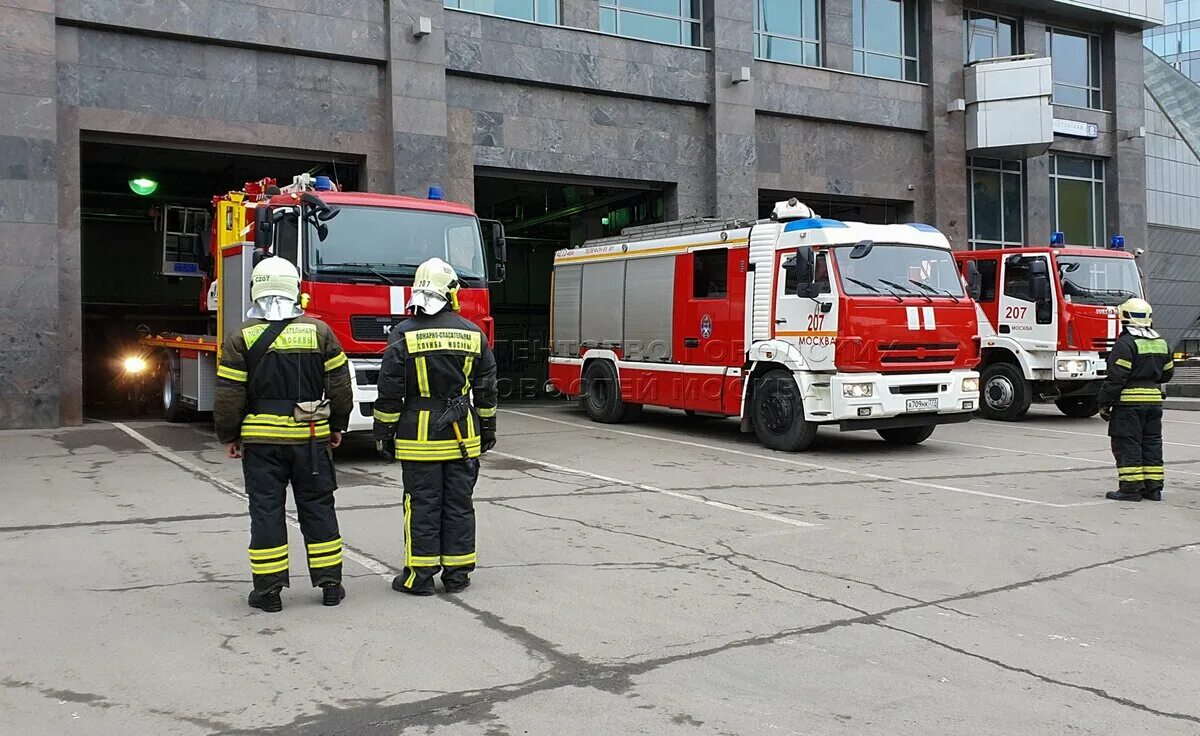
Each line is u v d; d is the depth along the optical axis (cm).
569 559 654
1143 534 745
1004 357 1688
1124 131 2731
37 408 1449
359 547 684
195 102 1584
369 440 1323
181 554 657
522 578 603
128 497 879
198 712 388
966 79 2416
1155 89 3497
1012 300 1652
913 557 666
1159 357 884
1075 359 1582
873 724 382
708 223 1388
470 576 605
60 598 549
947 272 1228
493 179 2230
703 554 671
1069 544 709
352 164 1783
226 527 748
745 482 994
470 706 396
